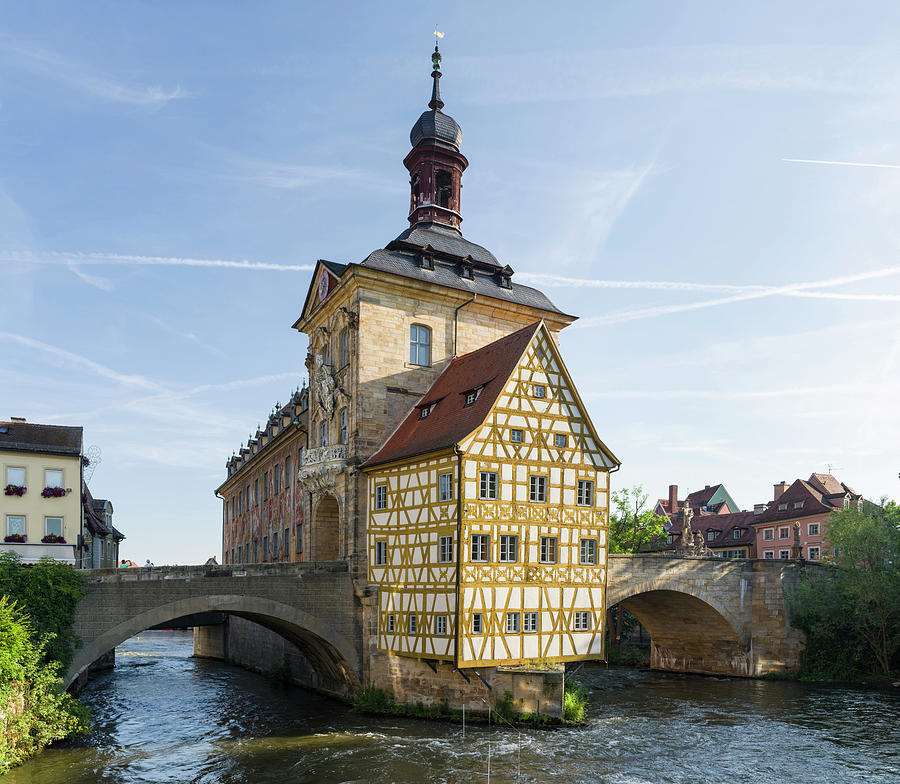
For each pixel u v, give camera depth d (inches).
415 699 1159.6
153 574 1088.8
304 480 1403.8
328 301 1465.3
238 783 850.1
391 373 1359.5
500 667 1080.8
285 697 1413.6
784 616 1637.6
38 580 992.9
